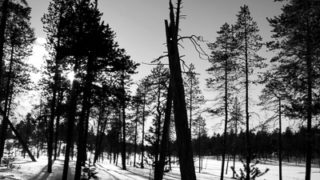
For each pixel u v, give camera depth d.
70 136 19.42
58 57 19.89
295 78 16.06
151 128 21.00
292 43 16.11
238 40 24.45
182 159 7.64
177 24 10.88
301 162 89.62
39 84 25.16
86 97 18.86
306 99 15.55
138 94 34.78
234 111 27.00
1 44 16.53
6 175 17.34
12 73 27.98
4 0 16.73
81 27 19.64
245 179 11.94
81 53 18.72
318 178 47.56
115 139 55.44
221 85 26.64
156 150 20.73
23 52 28.25
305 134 15.55
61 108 20.83
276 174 54.53
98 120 39.47
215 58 25.58
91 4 20.08
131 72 22.09
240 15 24.56
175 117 7.98
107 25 19.31
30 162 28.30
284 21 16.55
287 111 16.61
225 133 27.52
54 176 20.89
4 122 27.64
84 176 20.72
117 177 24.95
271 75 18.52
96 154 41.69
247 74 24.19
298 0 13.77
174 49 8.45
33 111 33.69
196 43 9.16
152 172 34.66
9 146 35.19
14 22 19.09
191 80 33.75
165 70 22.55
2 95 27.59
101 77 19.77
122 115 39.06
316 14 12.71
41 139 51.41
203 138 76.31
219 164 84.31
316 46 14.05
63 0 22.73
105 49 18.67
